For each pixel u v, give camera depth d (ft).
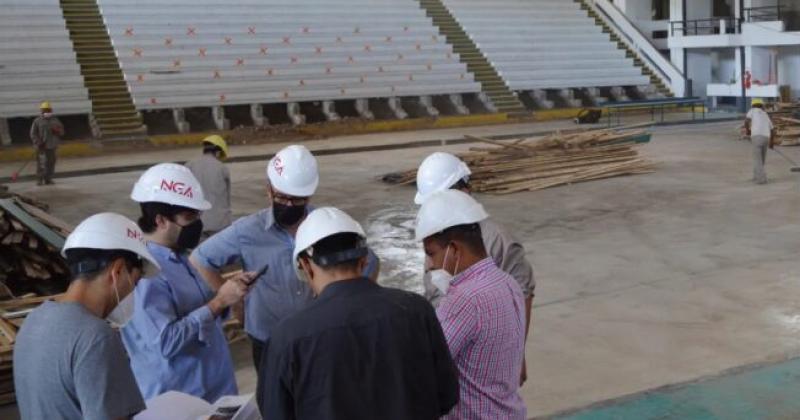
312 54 97.04
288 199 13.41
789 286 26.61
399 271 31.30
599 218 39.91
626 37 120.26
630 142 63.16
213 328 11.84
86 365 8.20
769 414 16.87
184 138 82.02
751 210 40.40
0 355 18.15
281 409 8.21
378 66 99.30
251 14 98.22
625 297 26.25
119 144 78.69
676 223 37.99
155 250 11.84
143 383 11.57
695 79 114.21
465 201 10.25
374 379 8.21
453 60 104.99
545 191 48.06
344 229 8.84
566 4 123.24
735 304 24.93
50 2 89.40
